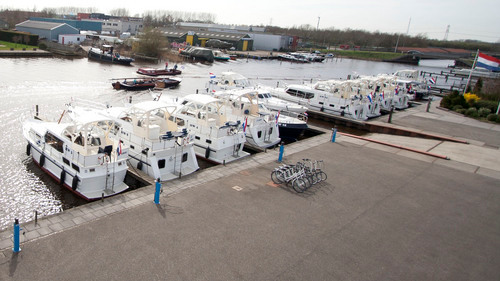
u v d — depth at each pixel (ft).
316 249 35.68
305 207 44.42
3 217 44.24
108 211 39.63
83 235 34.73
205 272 30.91
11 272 28.81
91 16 499.10
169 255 32.78
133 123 55.83
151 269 30.68
